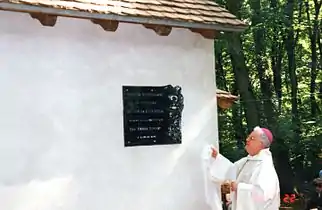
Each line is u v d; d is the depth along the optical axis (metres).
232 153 14.69
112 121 5.89
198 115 6.71
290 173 16.30
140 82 6.16
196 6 6.79
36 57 5.36
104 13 5.52
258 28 14.91
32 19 5.34
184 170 6.50
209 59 6.90
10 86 5.17
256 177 6.18
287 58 18.31
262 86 17.81
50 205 5.36
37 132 5.32
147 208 6.12
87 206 5.62
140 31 6.19
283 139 15.52
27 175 5.22
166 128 6.36
